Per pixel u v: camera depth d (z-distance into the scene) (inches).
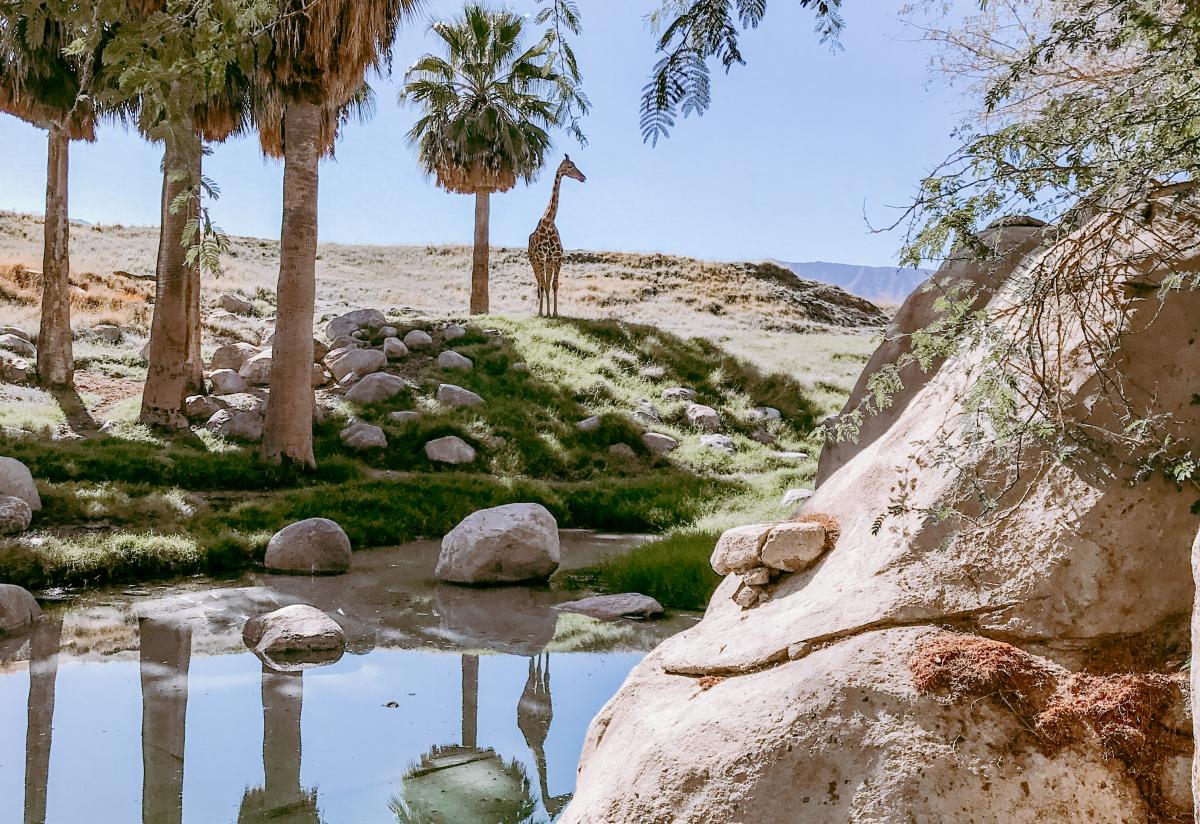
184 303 628.7
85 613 309.3
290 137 550.3
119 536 384.2
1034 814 86.9
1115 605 101.0
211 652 268.1
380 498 509.0
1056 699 94.7
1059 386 99.7
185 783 173.5
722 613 142.8
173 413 622.5
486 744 199.0
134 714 213.5
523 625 309.9
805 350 1066.1
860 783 91.8
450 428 689.0
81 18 59.2
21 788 168.7
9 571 337.4
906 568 113.7
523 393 789.2
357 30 475.2
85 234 1357.0
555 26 76.3
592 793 110.0
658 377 891.4
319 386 760.3
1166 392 105.3
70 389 679.1
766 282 1643.7
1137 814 86.7
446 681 245.0
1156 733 90.5
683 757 104.0
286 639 270.4
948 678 96.6
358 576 386.6
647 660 137.3
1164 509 102.3
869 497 135.2
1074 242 92.4
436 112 978.1
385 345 821.2
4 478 406.0
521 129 940.0
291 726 207.8
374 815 160.1
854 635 109.4
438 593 358.3
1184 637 97.7
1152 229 108.4
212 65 60.2
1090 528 103.9
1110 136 80.4
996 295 129.0
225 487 526.0
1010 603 105.0
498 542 378.3
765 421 834.2
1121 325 107.7
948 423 126.2
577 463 688.4
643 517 546.6
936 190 79.1
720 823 95.2
